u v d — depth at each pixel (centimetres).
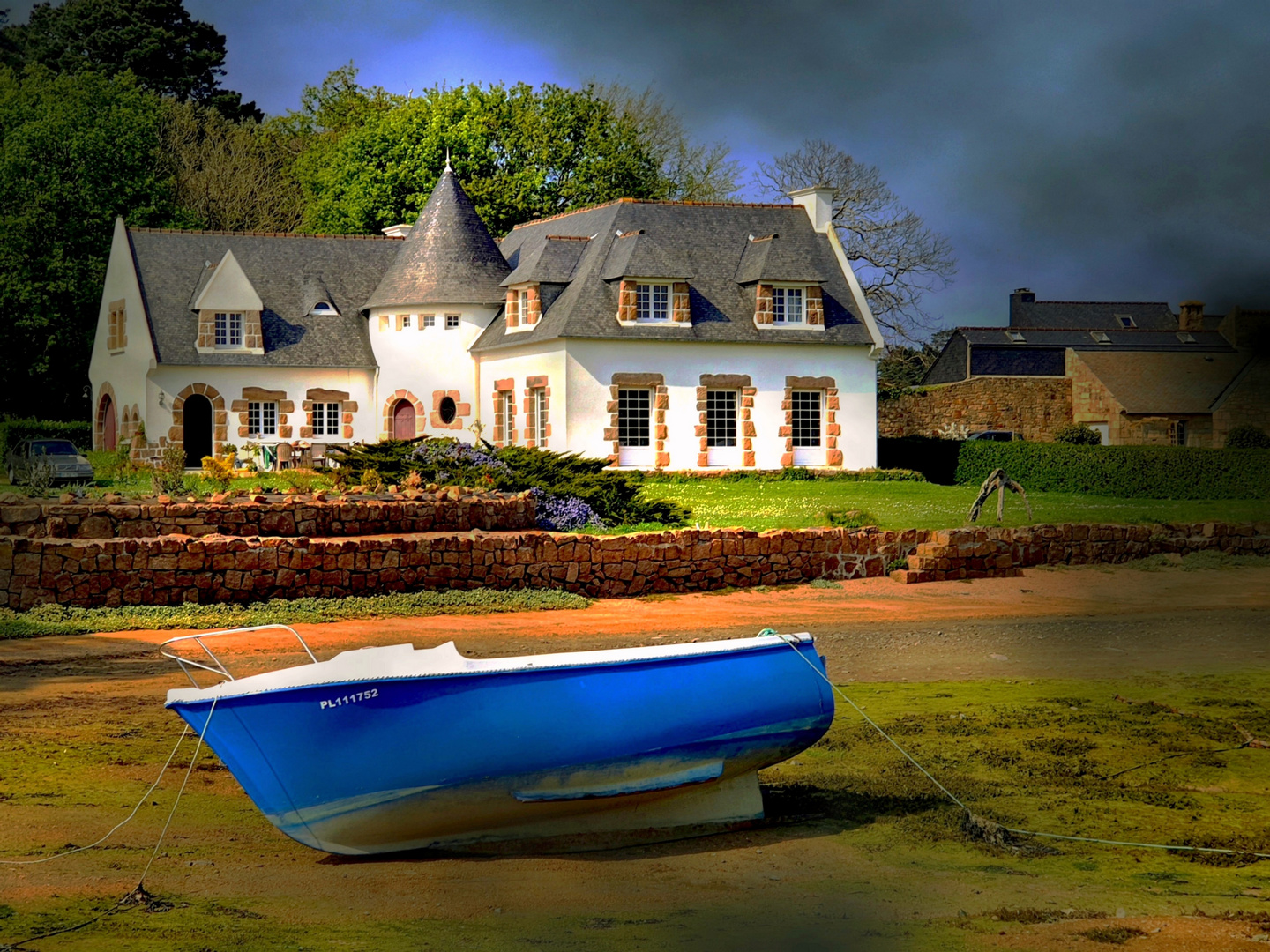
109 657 1605
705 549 2334
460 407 4638
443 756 862
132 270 4653
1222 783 1091
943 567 2483
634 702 917
